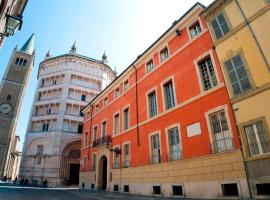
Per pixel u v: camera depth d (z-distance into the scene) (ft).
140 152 59.98
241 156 34.01
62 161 141.59
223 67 40.45
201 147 41.34
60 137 145.28
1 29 39.88
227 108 38.37
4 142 178.70
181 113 48.34
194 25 52.44
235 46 39.19
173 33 57.67
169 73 55.98
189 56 50.55
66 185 132.36
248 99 34.99
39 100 164.04
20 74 206.90
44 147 145.79
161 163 50.65
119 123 76.38
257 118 33.06
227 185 35.76
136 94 69.31
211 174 38.06
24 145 151.74
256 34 36.17
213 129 40.50
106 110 89.45
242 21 38.88
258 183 30.96
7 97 193.67
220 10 43.60
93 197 49.65
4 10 35.60
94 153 90.84
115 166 71.92
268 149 31.01
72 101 158.10
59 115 150.61
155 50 64.54
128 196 50.65
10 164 259.60
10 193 53.93
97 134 92.73
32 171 140.67
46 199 43.27
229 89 38.40
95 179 84.79
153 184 51.72
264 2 36.09
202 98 43.96
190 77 48.78
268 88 32.58
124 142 69.62
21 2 50.08
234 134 36.14
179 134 47.39
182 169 44.34
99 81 175.11
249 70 35.88
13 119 188.24
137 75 71.92
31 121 158.61
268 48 33.94
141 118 63.72
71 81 164.45
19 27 36.86
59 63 172.45
